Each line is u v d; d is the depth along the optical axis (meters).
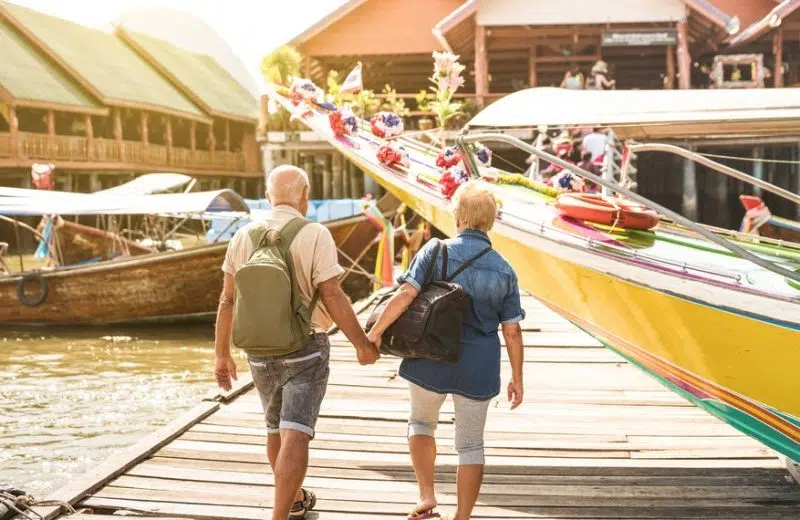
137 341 14.47
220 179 49.62
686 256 5.12
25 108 37.12
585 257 4.93
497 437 5.85
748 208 11.95
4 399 9.88
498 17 23.98
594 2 23.72
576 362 8.56
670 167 26.55
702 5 22.56
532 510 4.55
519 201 6.68
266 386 3.97
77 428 8.57
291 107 9.91
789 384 4.12
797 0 21.67
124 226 35.38
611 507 4.58
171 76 47.12
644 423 6.20
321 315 3.94
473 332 3.86
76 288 15.87
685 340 4.49
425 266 3.86
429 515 4.10
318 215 23.88
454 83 8.38
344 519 4.40
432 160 8.62
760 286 4.22
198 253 15.66
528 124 5.79
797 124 6.04
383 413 6.47
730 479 4.99
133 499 4.68
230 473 5.08
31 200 14.61
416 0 29.27
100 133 41.81
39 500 4.53
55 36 40.53
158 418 8.97
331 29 29.59
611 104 5.11
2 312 15.98
